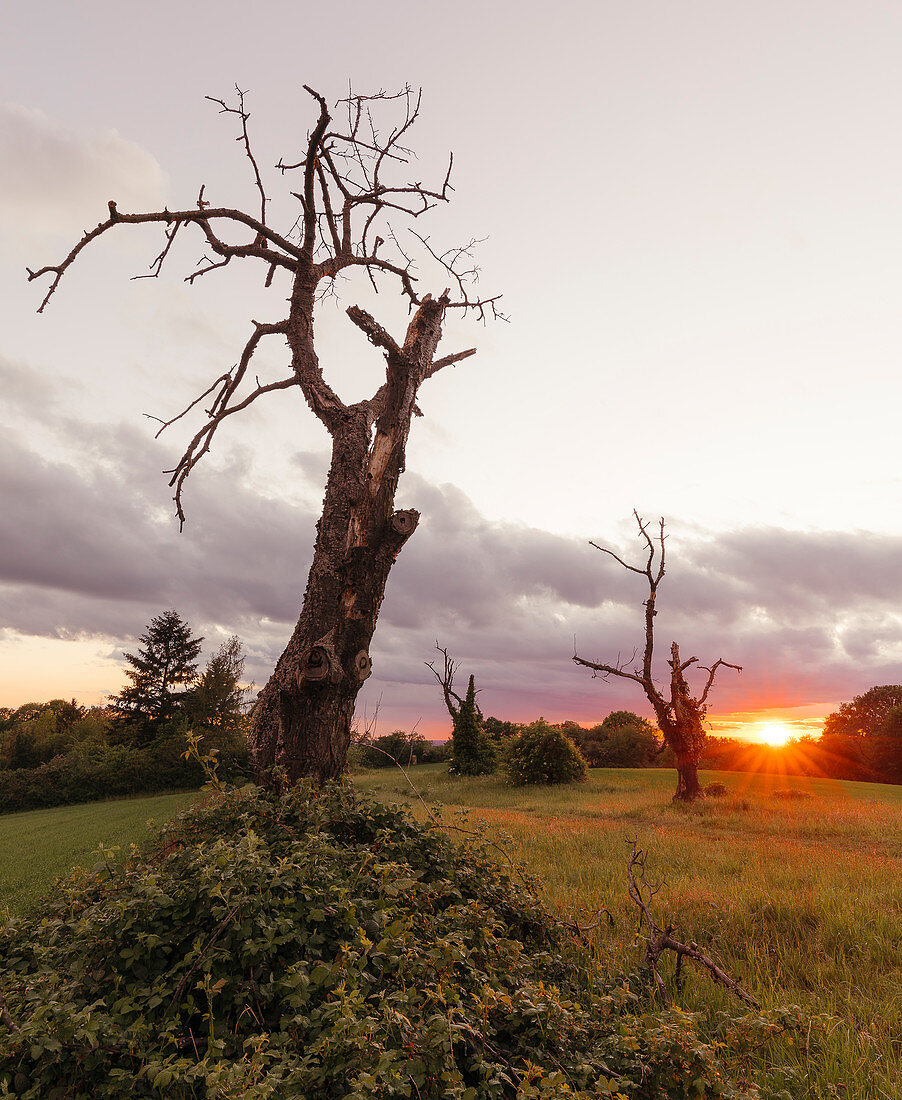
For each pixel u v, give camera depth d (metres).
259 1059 2.75
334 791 6.11
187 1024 3.61
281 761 6.75
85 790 46.50
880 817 18.59
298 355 8.64
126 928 3.83
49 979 3.60
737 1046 4.04
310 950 3.86
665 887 8.68
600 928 6.64
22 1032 2.95
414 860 5.63
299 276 8.66
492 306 9.95
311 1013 3.36
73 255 6.56
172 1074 2.74
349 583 7.26
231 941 3.81
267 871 4.22
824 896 8.01
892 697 74.38
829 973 5.78
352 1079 2.72
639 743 70.12
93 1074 3.24
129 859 5.38
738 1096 3.27
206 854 4.45
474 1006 3.56
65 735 66.69
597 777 41.06
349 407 8.16
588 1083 3.47
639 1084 3.44
